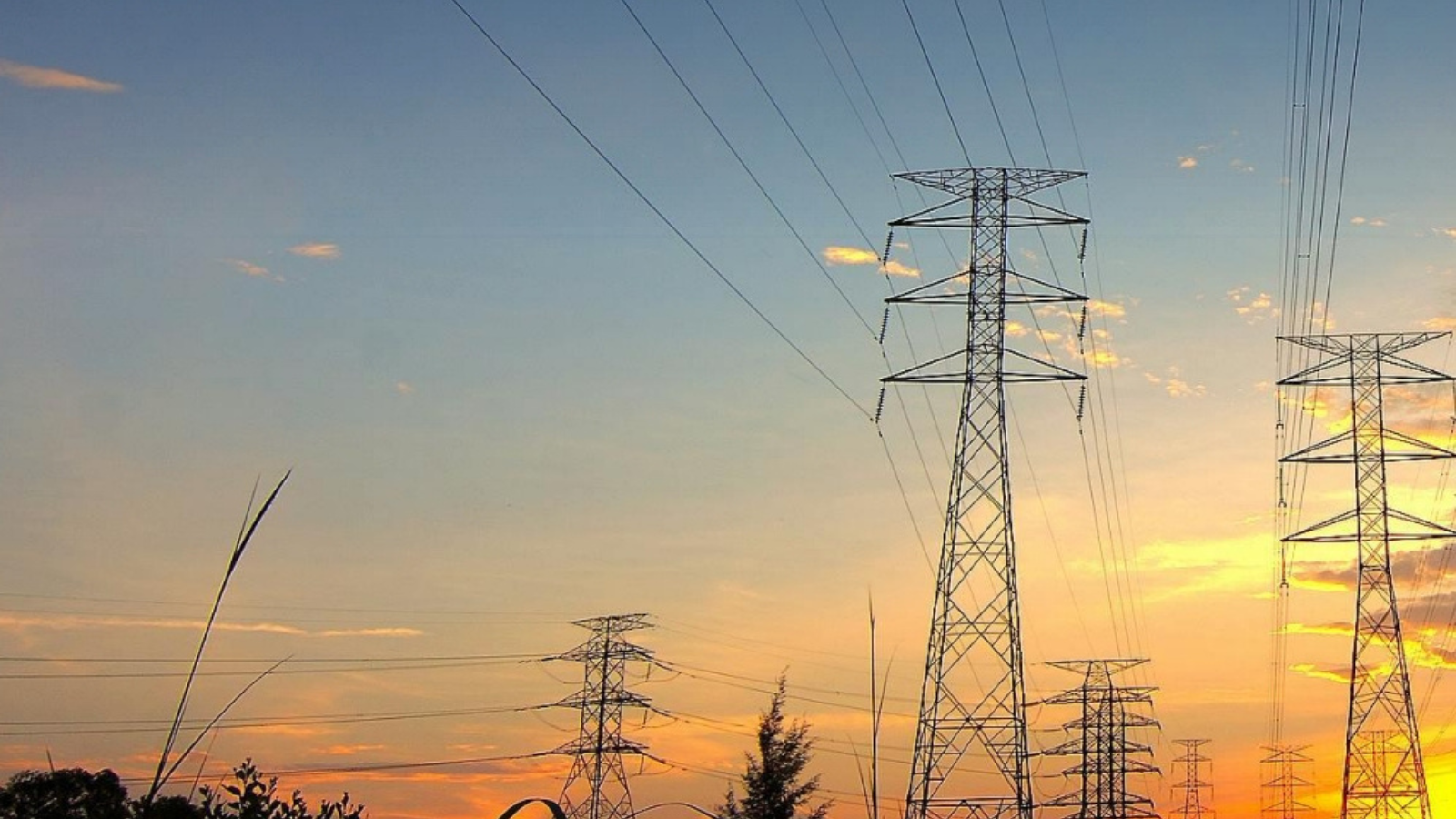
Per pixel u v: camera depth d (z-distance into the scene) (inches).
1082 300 3265.3
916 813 3019.2
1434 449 3878.0
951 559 3139.8
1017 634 3090.6
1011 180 3309.5
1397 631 3823.8
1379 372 3941.9
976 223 3297.2
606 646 4020.7
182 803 1096.8
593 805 3838.6
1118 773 4475.9
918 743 3056.1
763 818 2126.0
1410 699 3786.9
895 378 3253.0
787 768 2160.4
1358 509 3907.5
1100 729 4495.6
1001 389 3221.0
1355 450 3934.5
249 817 1117.1
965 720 3063.5
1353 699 3811.5
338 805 1165.7
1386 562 3863.2
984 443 3193.9
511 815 1211.2
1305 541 3956.7
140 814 1055.0
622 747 3919.8
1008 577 3115.2
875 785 1897.1
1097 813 4421.8
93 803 1427.2
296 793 1144.8
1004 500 3157.0
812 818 2165.4
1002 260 3282.5
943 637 3102.9
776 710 2206.0
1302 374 3973.9
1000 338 3253.0
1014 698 3058.6
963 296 3277.6
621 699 3966.5
